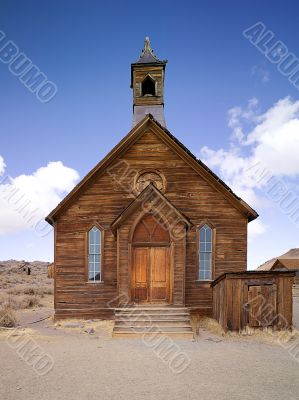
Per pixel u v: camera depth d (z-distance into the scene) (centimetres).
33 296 2236
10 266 6844
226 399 643
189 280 1495
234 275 1226
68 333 1223
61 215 1520
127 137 1543
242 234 1530
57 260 1497
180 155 1560
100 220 1523
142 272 1421
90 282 1488
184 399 639
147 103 1836
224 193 1541
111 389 684
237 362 868
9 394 661
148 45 1928
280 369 816
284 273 1247
